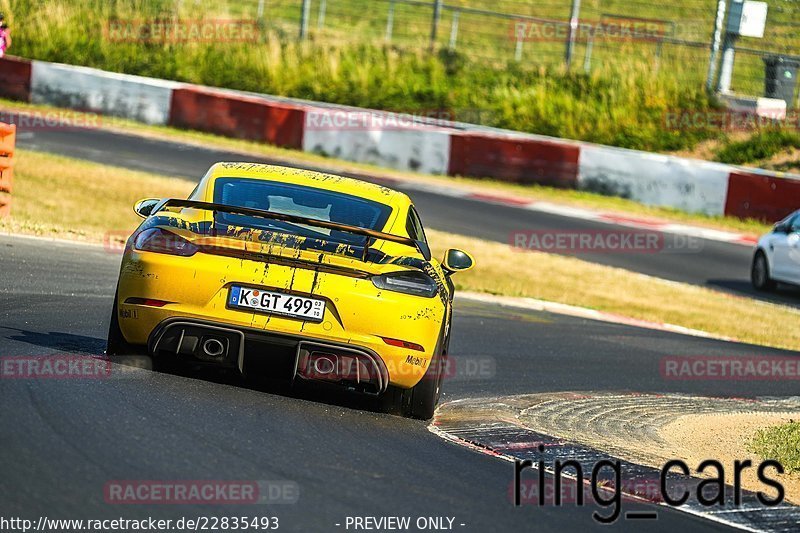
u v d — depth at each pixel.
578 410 27.50
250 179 23.47
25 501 13.40
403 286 20.95
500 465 19.62
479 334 38.97
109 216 53.22
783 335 50.19
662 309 52.91
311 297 20.48
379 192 24.27
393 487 16.66
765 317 54.59
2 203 46.22
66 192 56.84
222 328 20.36
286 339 20.52
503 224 70.19
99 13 108.19
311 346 20.53
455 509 16.02
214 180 23.25
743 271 68.00
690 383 35.44
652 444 23.98
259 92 104.44
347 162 86.44
